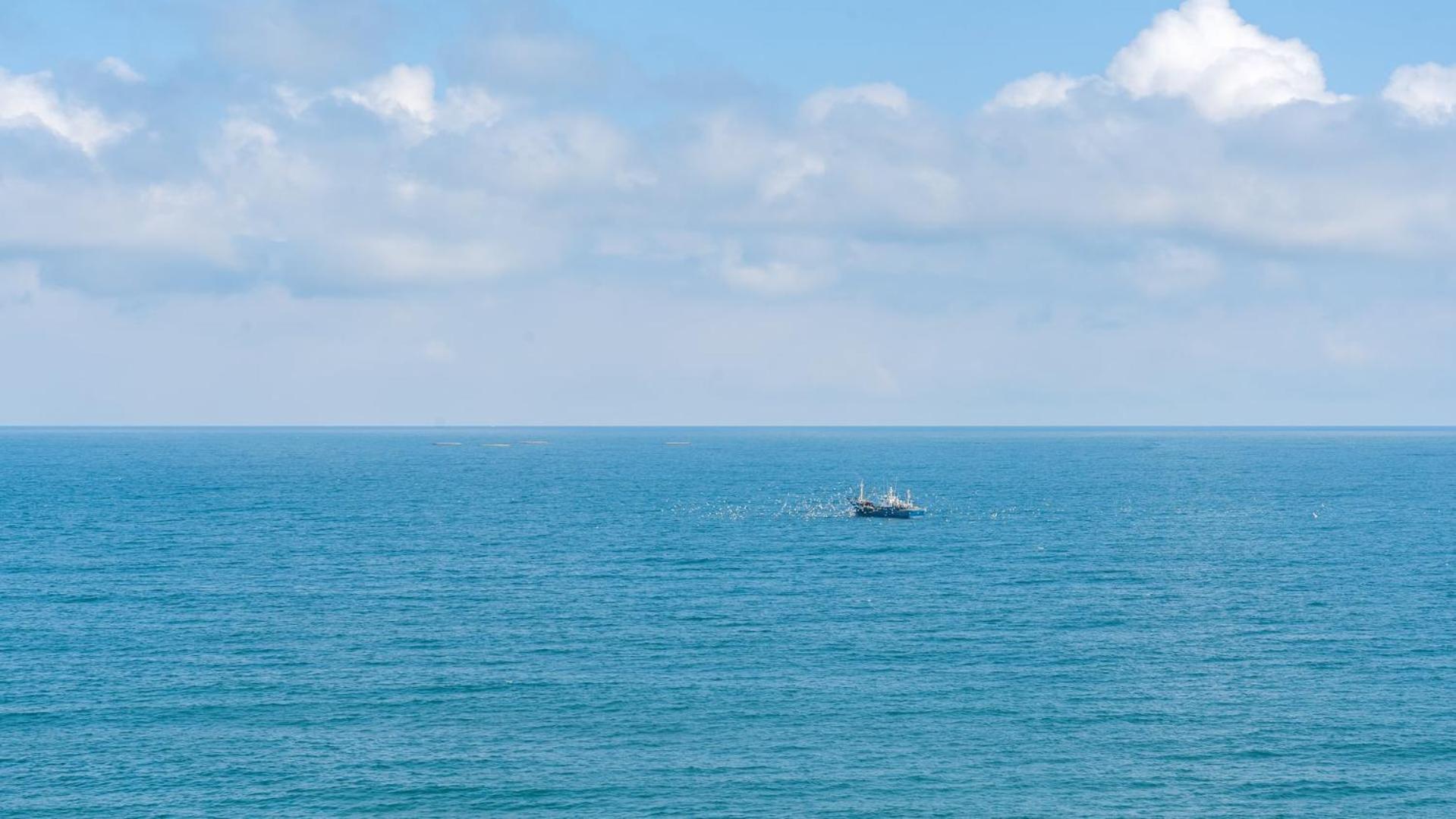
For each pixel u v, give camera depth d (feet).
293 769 192.24
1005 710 222.48
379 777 189.26
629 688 235.61
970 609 315.58
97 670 247.29
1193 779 189.26
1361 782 188.03
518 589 345.72
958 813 177.06
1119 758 198.18
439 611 310.45
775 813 176.55
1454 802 180.45
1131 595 337.11
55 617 299.99
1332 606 320.70
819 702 226.38
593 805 178.91
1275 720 216.95
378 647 268.82
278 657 258.57
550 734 208.44
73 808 177.27
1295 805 179.93
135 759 195.93
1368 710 222.48
